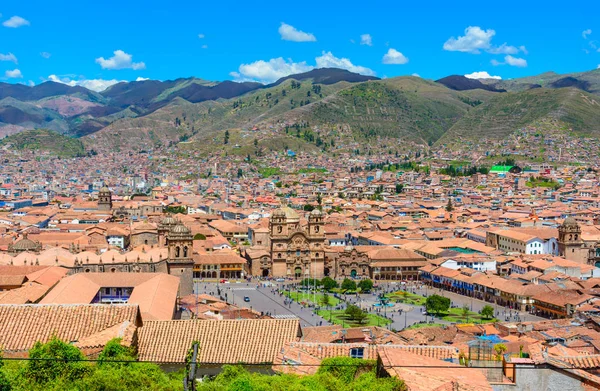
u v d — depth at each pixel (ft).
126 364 257.34
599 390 200.13
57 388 232.73
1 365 245.04
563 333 494.18
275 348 298.35
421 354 250.37
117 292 569.23
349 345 270.46
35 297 497.87
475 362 219.61
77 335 294.25
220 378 261.65
